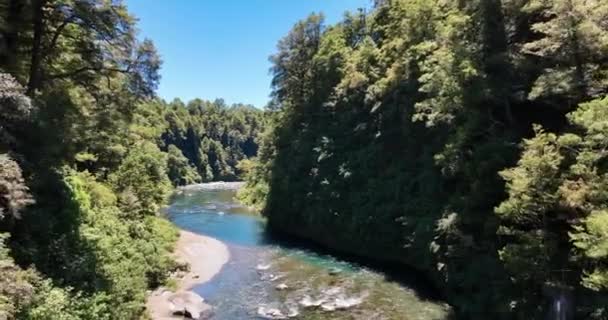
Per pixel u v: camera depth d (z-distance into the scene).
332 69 44.69
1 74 13.26
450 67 21.41
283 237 40.25
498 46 20.31
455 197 21.80
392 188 30.33
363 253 32.28
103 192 25.47
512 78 19.61
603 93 14.65
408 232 27.25
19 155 14.28
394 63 33.41
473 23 21.94
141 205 31.78
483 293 17.69
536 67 18.20
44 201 16.58
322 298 22.31
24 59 20.19
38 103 17.45
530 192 13.91
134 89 23.66
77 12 19.31
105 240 19.06
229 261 30.95
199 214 53.66
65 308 12.40
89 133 23.33
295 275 27.03
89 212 20.77
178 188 93.62
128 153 35.66
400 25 35.81
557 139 14.56
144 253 23.38
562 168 13.84
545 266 14.09
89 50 21.61
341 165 36.97
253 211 55.97
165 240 31.05
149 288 22.64
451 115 22.38
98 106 23.62
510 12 19.94
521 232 14.78
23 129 15.07
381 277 25.98
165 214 53.09
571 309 13.41
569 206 13.06
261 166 63.66
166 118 119.75
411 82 29.70
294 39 53.38
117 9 20.84
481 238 19.16
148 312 18.86
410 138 29.62
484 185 18.72
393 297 22.12
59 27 20.17
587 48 14.71
